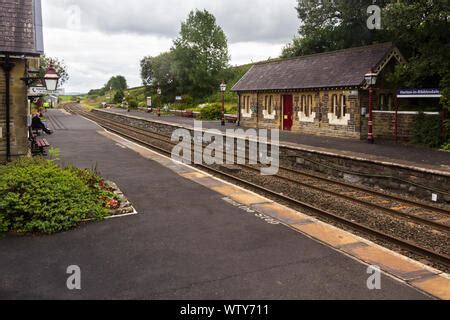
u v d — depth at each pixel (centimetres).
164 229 762
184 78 5603
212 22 5503
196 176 1258
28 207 745
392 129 1925
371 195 1180
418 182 1187
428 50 1791
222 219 827
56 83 1175
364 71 2008
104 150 1777
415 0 1722
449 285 548
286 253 651
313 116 2275
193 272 578
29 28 1215
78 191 835
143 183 1147
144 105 6369
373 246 685
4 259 620
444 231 866
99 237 716
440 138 1667
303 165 1647
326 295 516
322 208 1027
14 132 1238
